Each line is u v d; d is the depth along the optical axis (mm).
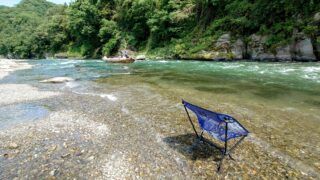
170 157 5371
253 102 9875
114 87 14406
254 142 6039
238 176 4570
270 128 6957
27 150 5875
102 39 55375
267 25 29094
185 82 15328
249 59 30047
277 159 5164
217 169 4828
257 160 5145
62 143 6238
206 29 37250
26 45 91562
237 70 20109
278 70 18703
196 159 5266
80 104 10344
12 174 4789
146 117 8234
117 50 52031
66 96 12094
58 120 8172
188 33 40250
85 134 6832
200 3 40406
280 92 11422
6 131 7258
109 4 60312
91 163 5184
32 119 8438
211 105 9641
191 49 35938
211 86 13688
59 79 17250
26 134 6941
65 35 75625
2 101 11258
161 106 9625
